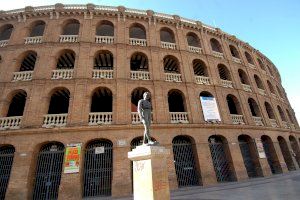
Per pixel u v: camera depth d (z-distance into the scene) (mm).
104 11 21172
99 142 16953
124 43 19984
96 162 15844
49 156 15523
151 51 20453
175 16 23703
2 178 14773
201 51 23297
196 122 18422
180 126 17656
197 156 17328
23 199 13430
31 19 20656
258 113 23703
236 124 20266
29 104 16156
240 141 21266
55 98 21156
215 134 18812
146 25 22141
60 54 19062
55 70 17812
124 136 16031
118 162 15164
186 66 21016
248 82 25250
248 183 15984
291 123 28906
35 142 14953
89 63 18344
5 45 18984
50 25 20094
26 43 19109
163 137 16906
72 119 15859
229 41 27172
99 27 22844
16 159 14383
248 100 24953
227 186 15258
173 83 19547
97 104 22047
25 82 17141
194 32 24219
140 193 6270
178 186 16516
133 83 18328
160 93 18562
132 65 22906
